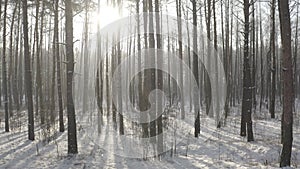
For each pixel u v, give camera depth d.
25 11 14.56
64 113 28.20
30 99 14.72
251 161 11.02
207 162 10.63
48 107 26.39
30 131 14.65
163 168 9.89
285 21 9.34
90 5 16.48
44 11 20.52
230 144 14.30
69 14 11.86
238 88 42.25
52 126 18.94
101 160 11.01
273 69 23.48
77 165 10.28
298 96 51.69
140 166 10.17
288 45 9.34
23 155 11.58
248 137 14.68
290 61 9.40
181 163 10.53
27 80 14.70
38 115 25.22
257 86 44.38
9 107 24.28
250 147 13.33
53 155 11.64
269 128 18.62
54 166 10.15
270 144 13.62
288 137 9.46
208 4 20.06
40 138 15.23
